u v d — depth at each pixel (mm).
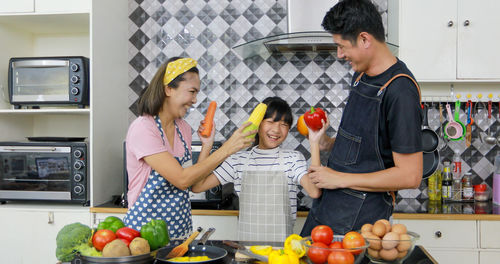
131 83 2787
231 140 1542
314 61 2645
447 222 2135
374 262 1115
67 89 2396
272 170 1969
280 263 1042
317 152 1635
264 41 2240
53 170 2369
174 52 2750
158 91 1544
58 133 2809
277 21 2680
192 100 1605
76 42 2803
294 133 2660
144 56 2775
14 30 2650
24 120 2744
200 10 2730
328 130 2643
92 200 2344
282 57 2662
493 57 2322
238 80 2699
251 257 1139
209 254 1207
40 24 2600
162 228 1174
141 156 1521
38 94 2424
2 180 2398
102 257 1050
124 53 2734
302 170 1902
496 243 2105
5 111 2418
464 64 2342
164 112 1618
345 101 2633
